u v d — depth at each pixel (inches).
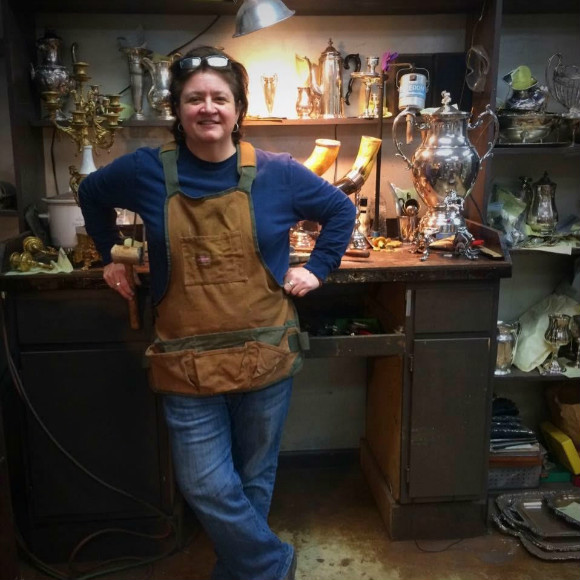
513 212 83.4
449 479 75.6
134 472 71.9
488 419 74.3
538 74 86.9
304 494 88.6
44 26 80.5
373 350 70.7
